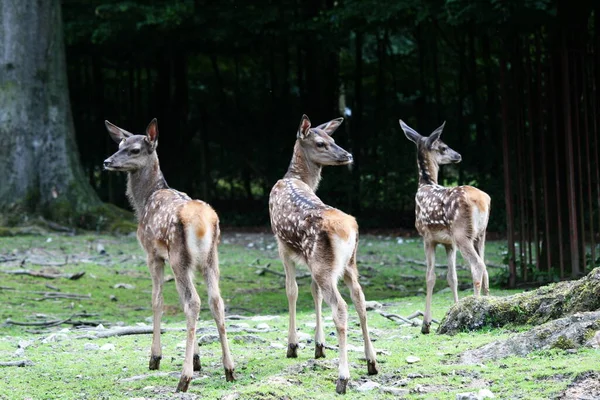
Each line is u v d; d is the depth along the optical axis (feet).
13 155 70.03
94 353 28.40
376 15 66.74
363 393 20.90
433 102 96.27
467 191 29.19
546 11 47.34
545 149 44.37
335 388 21.62
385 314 33.47
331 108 88.63
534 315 26.78
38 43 71.51
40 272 50.14
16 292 44.52
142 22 75.97
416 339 28.02
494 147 79.71
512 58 46.11
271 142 90.84
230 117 92.89
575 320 23.45
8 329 36.11
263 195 92.32
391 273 51.88
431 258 29.94
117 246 62.54
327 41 81.25
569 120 43.01
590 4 46.14
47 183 70.79
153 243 24.38
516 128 45.60
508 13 46.16
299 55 90.33
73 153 72.84
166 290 46.57
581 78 47.16
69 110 73.67
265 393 20.58
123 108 101.14
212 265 22.99
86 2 83.10
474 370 22.09
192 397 21.21
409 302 39.70
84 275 50.01
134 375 24.53
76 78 98.32
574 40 44.65
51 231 68.33
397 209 83.92
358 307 22.91
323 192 84.58
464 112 92.17
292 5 82.74
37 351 28.94
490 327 27.61
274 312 40.27
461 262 55.72
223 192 98.94
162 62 92.43
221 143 93.04
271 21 81.15
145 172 26.53
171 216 23.31
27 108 70.79
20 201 69.46
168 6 75.20
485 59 83.35
